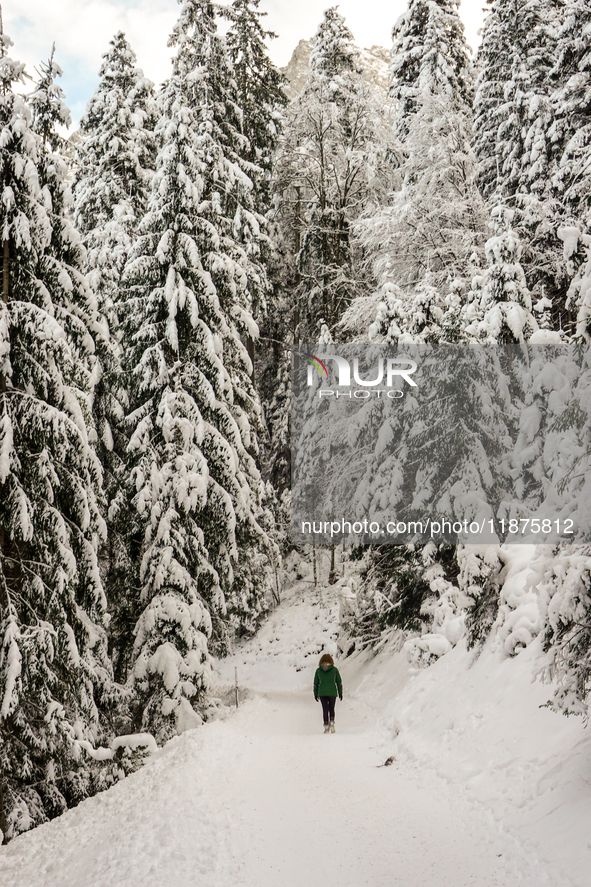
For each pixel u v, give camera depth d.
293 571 35.44
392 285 18.88
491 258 16.89
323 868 6.16
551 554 6.94
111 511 16.06
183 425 16.38
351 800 8.19
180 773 9.62
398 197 24.78
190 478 15.97
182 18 26.34
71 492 12.12
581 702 6.62
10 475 11.21
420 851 6.45
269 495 31.20
